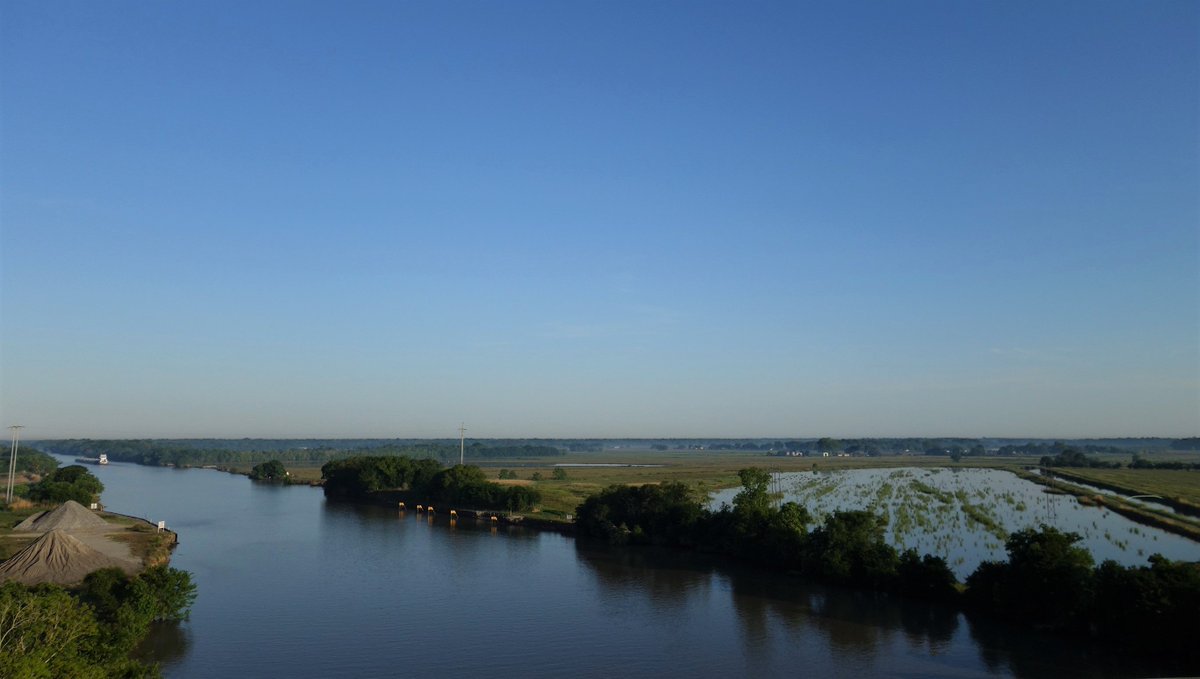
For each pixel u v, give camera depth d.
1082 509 174.38
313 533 136.50
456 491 173.00
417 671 60.94
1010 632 71.69
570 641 69.06
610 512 131.12
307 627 73.12
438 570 102.00
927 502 189.62
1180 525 136.88
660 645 68.00
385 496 198.38
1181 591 61.91
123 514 163.12
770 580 96.31
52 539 82.44
